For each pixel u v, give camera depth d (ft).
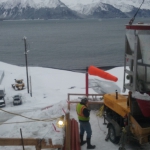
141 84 22.68
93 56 251.39
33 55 268.21
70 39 450.30
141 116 24.80
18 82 98.32
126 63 24.58
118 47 323.78
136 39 22.06
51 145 23.31
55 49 316.19
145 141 22.90
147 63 21.83
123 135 24.56
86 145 27.43
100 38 457.68
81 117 26.23
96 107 37.35
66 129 23.91
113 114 29.22
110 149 26.21
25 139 23.03
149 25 21.31
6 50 323.78
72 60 227.81
